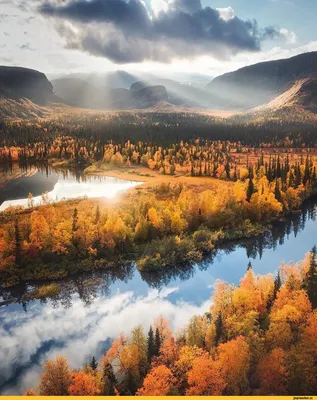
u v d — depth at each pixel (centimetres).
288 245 9700
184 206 10581
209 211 10394
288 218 11794
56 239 8169
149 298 7125
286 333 4791
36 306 6819
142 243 9081
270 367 4294
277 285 5881
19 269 7625
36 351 5597
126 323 6275
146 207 10156
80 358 5412
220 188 12975
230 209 10694
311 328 4634
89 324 6278
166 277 7962
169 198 13025
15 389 4884
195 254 8569
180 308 6756
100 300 7038
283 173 15225
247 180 14938
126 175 19550
